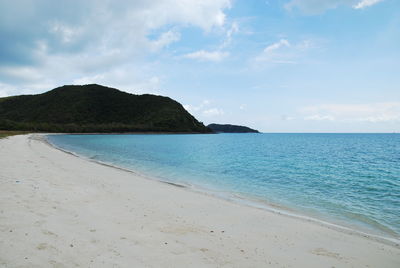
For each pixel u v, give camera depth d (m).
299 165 24.38
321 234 7.13
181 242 5.84
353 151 42.91
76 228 6.12
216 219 7.88
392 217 9.17
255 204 10.54
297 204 10.82
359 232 7.54
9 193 8.60
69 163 18.75
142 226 6.68
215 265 4.86
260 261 5.21
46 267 4.25
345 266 5.24
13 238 5.25
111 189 10.91
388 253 6.03
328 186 14.74
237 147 51.94
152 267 4.56
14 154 20.52
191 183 14.87
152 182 13.79
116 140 72.44
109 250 5.11
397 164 25.72
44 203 7.87
